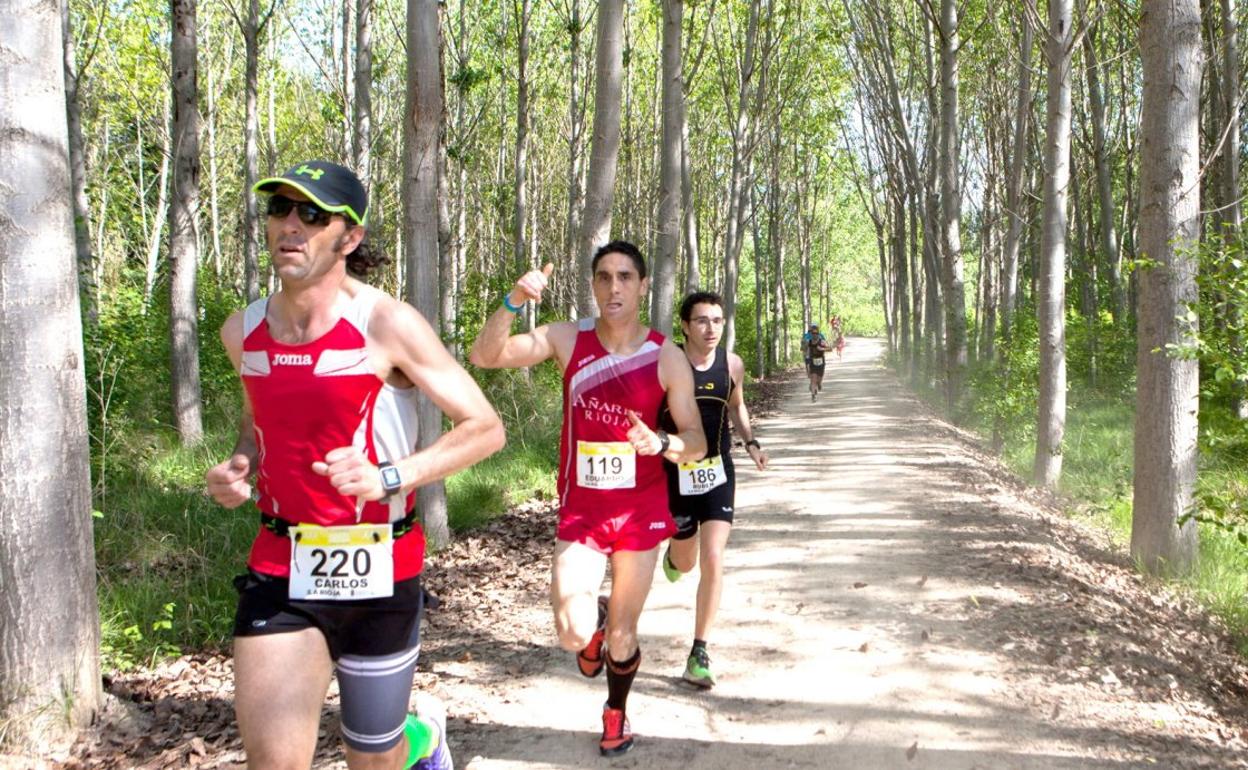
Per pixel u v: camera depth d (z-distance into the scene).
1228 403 6.59
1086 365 21.61
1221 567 7.55
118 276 26.03
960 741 4.24
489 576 7.47
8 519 4.17
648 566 3.89
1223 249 6.55
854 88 29.66
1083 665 5.16
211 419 13.65
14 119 4.17
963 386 20.42
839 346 53.75
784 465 13.49
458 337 14.90
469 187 32.25
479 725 4.51
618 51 10.57
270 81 25.92
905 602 6.39
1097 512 10.59
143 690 4.96
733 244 25.06
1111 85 23.92
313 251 2.37
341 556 2.51
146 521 7.71
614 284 3.75
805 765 4.04
